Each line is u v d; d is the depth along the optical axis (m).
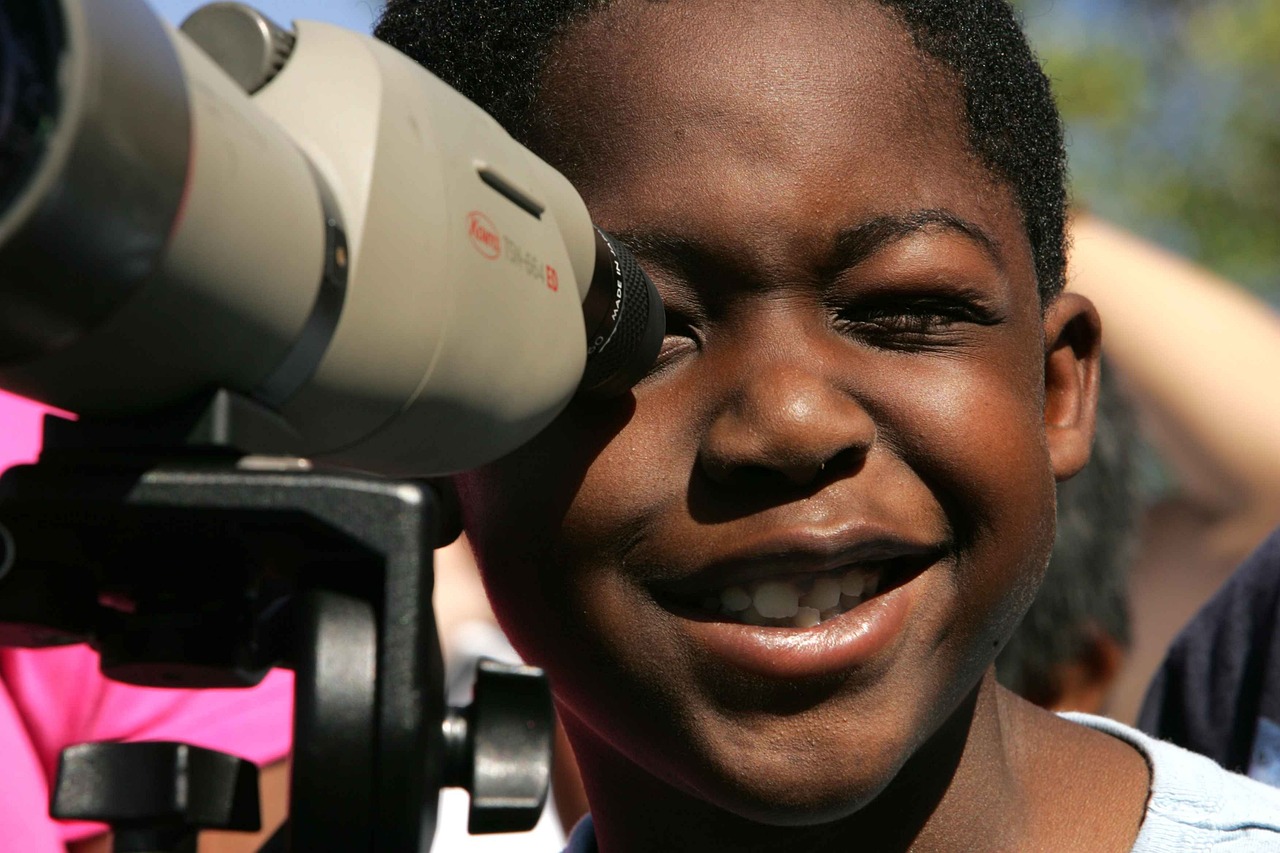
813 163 1.75
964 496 1.79
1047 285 2.12
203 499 1.12
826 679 1.74
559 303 1.47
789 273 1.73
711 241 1.73
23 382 1.07
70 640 1.24
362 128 1.26
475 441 1.38
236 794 1.27
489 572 1.89
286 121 1.27
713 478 1.72
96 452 1.15
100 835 2.53
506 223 1.40
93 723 2.58
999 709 2.13
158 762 1.23
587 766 2.09
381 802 1.15
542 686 1.31
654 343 1.68
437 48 2.06
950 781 1.99
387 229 1.24
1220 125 9.97
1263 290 9.89
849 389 1.74
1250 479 3.53
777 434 1.66
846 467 1.73
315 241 1.16
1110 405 3.46
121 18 0.97
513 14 1.95
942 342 1.82
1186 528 3.58
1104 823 2.09
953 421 1.78
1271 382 3.57
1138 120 9.98
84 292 0.98
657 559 1.76
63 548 1.19
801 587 1.80
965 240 1.83
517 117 1.91
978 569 1.81
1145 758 2.19
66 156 0.92
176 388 1.12
